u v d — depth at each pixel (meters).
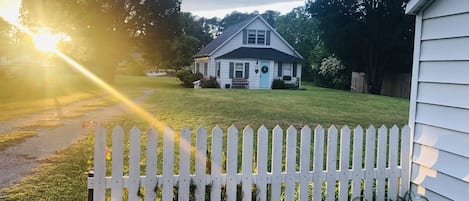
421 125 3.41
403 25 22.53
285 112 11.81
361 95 21.02
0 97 15.31
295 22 45.62
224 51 27.34
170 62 42.81
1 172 4.86
